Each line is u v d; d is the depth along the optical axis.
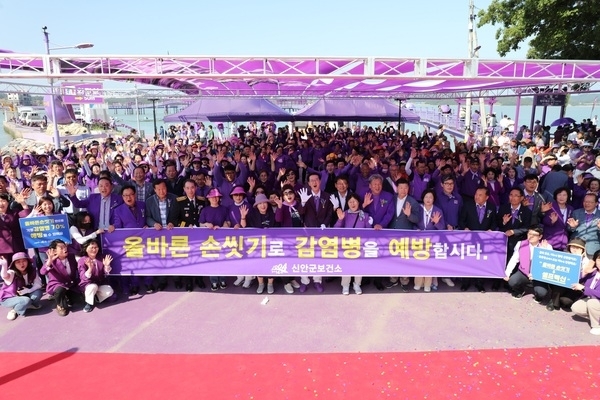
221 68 7.20
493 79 7.30
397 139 18.47
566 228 6.29
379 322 5.43
